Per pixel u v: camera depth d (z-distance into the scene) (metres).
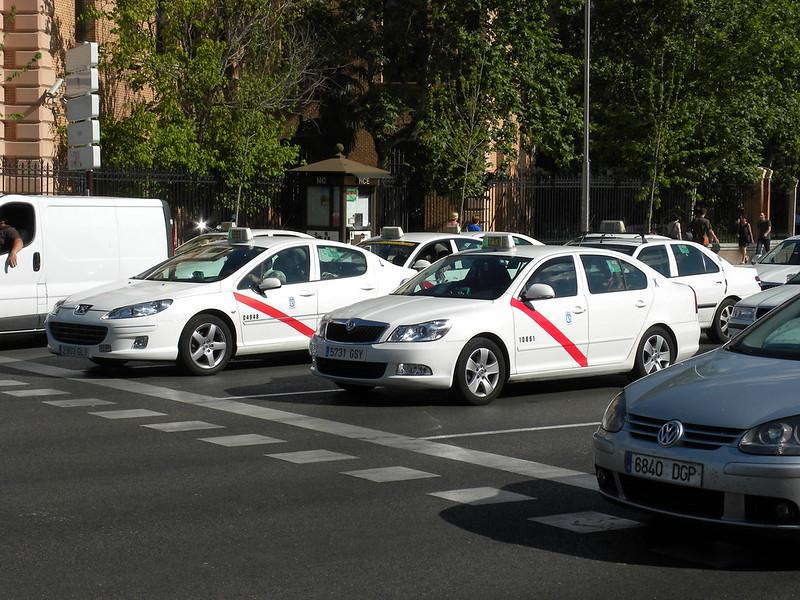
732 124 38.72
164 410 12.01
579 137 39.94
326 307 15.60
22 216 17.31
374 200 29.58
